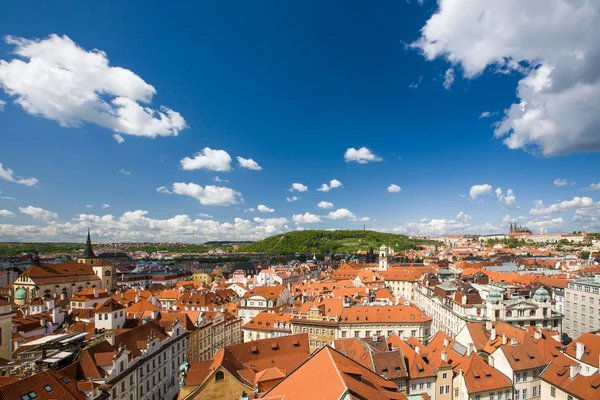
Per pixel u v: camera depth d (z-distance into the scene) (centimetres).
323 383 3812
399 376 7312
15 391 4653
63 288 19575
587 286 12638
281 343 8331
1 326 7750
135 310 12119
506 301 12138
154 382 8312
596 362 7150
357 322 12025
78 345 7025
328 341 12044
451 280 18050
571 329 13362
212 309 14862
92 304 13575
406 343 8531
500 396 7688
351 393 3438
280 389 4306
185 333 10250
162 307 16338
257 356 7831
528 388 7906
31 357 6494
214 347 12269
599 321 12044
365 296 15400
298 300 17988
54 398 4972
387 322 12044
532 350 8275
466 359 8112
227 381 6444
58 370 5838
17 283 18300
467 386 7531
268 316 13138
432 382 7612
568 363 7781
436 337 9944
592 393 6562
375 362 7450
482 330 9744
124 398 6894
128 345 7850
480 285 15025
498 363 8194
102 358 6631
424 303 18138
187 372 6975
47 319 10550
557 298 14500
